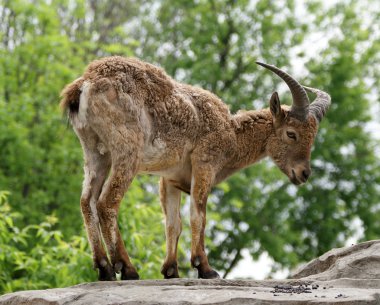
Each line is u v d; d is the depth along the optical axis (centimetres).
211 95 3522
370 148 9769
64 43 7731
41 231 4722
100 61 3192
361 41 9738
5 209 4934
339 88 9375
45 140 7600
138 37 9894
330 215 9162
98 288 2892
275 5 9106
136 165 3116
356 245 3228
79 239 4659
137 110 3147
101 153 3153
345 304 2492
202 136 3406
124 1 10212
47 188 7325
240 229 8550
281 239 8425
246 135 3631
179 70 9238
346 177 9425
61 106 3158
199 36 9006
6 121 7138
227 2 9138
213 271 3306
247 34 8944
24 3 7762
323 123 9025
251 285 2923
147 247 5006
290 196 8844
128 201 5209
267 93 9012
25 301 2861
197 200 3350
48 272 4788
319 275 3084
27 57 7681
